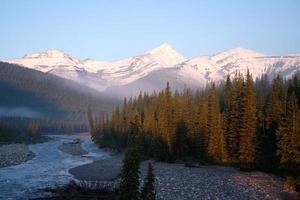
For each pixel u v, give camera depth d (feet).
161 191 152.35
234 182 173.37
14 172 215.31
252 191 153.48
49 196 145.18
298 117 188.44
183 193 148.87
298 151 184.85
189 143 291.17
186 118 298.35
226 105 317.83
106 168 240.32
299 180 166.40
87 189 145.28
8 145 405.59
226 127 267.59
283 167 193.26
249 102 238.07
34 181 184.65
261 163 222.69
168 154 285.02
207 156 266.98
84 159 308.60
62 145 472.44
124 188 65.41
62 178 196.34
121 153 368.68
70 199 134.00
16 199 139.95
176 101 332.80
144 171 222.07
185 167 241.14
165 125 298.97
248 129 234.58
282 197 145.18
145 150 313.12
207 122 277.85
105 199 132.57
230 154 258.98
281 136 198.59
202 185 165.68
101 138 481.05
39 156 321.32
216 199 139.33
